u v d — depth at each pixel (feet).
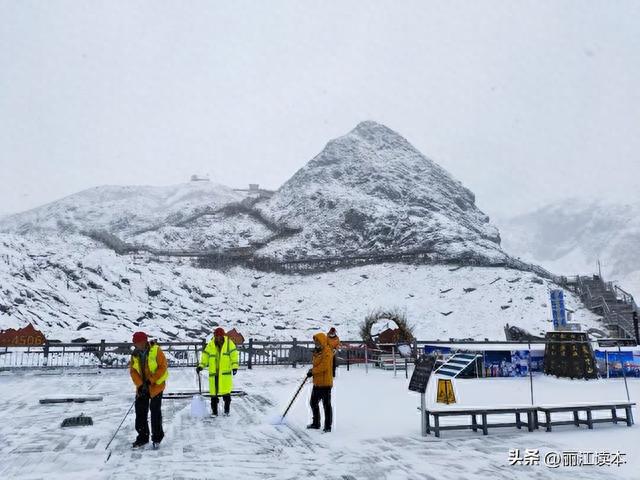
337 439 25.40
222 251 204.85
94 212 361.30
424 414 26.40
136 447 23.65
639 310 123.44
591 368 53.11
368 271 169.99
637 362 56.18
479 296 139.95
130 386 48.52
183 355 74.64
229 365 32.81
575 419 27.81
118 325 92.68
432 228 196.24
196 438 25.67
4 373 59.98
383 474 19.29
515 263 167.53
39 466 20.43
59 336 77.66
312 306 150.82
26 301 87.76
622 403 28.43
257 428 28.25
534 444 23.88
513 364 56.59
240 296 159.33
